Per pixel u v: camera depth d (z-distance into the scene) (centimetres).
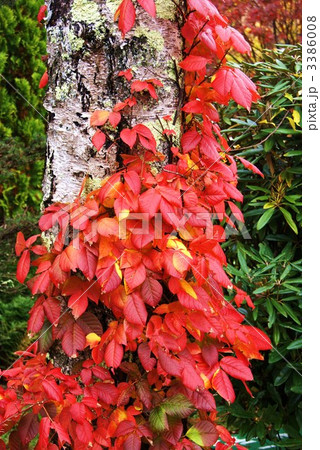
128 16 139
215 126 181
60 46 161
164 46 159
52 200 163
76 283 148
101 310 157
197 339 151
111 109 157
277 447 233
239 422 236
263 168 242
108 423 145
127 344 146
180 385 148
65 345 146
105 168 158
